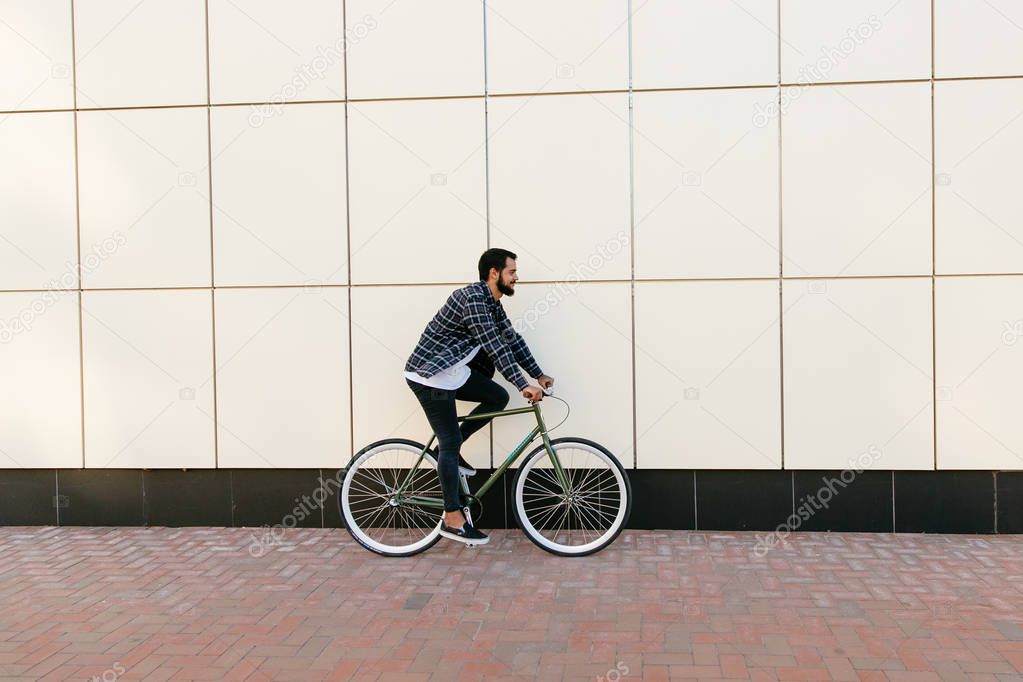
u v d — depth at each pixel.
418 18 5.22
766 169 5.05
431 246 5.25
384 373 5.31
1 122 5.46
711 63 5.06
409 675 3.32
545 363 5.20
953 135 4.95
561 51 5.14
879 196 5.00
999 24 4.90
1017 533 5.03
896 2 4.94
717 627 3.73
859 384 5.05
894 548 4.80
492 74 5.18
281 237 5.34
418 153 5.24
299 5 5.27
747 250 5.07
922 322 5.00
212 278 5.39
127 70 5.38
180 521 5.50
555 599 4.10
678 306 5.12
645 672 3.31
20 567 4.71
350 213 5.30
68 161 5.44
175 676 3.36
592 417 5.20
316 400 5.36
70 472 5.54
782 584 4.26
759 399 5.10
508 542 5.03
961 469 5.02
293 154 5.32
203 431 5.43
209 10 5.32
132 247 5.42
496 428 5.22
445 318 4.64
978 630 3.66
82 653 3.58
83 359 5.48
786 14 5.00
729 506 5.18
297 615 3.96
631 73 5.11
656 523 5.21
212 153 5.36
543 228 5.18
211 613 4.00
